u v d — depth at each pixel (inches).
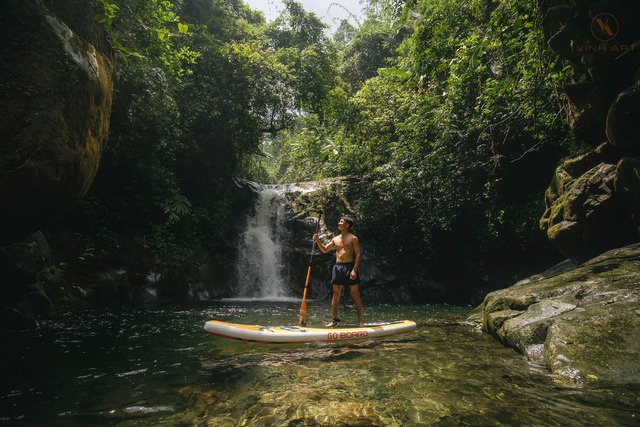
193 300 421.1
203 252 489.1
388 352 157.2
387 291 493.0
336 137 618.2
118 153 386.9
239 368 133.7
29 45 132.7
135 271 382.9
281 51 631.2
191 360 146.4
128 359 148.6
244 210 596.1
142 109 355.6
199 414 91.4
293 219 569.6
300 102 639.1
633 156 202.8
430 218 462.0
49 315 249.9
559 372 114.2
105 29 186.7
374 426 82.6
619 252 198.4
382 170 506.3
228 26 644.1
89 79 154.3
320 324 254.5
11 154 124.5
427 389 106.7
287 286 540.7
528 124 370.3
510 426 80.6
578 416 84.7
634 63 210.8
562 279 186.2
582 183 246.5
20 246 224.1
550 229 268.1
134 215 429.1
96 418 89.9
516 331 155.9
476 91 407.5
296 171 869.2
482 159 432.5
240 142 592.7
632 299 140.0
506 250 458.9
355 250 218.5
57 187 143.6
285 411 91.9
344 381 115.7
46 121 133.6
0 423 87.0
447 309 377.4
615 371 106.2
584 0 207.3
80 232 365.1
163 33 217.6
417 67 414.0
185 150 514.0
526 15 252.5
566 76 254.8
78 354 157.0
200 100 507.5
